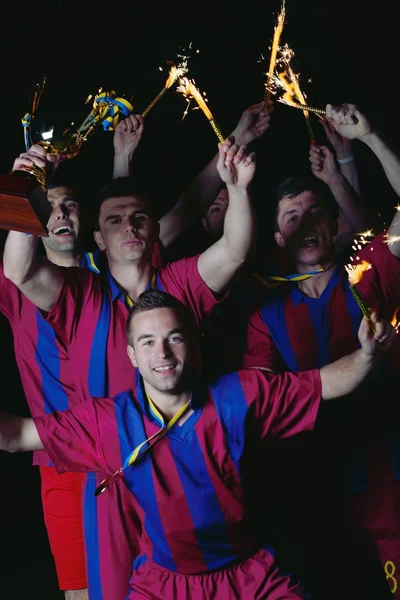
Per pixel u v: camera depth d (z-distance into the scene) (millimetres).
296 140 7383
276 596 3529
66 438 3604
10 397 7129
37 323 4250
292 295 4398
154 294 3521
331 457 4375
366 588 4613
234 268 3986
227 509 3553
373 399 4262
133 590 3631
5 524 5957
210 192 4746
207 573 3584
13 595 5129
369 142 4199
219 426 3537
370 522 4246
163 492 3543
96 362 4039
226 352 4496
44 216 3205
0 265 4297
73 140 3580
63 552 4336
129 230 4090
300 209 4375
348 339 4344
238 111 7727
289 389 3572
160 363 3455
